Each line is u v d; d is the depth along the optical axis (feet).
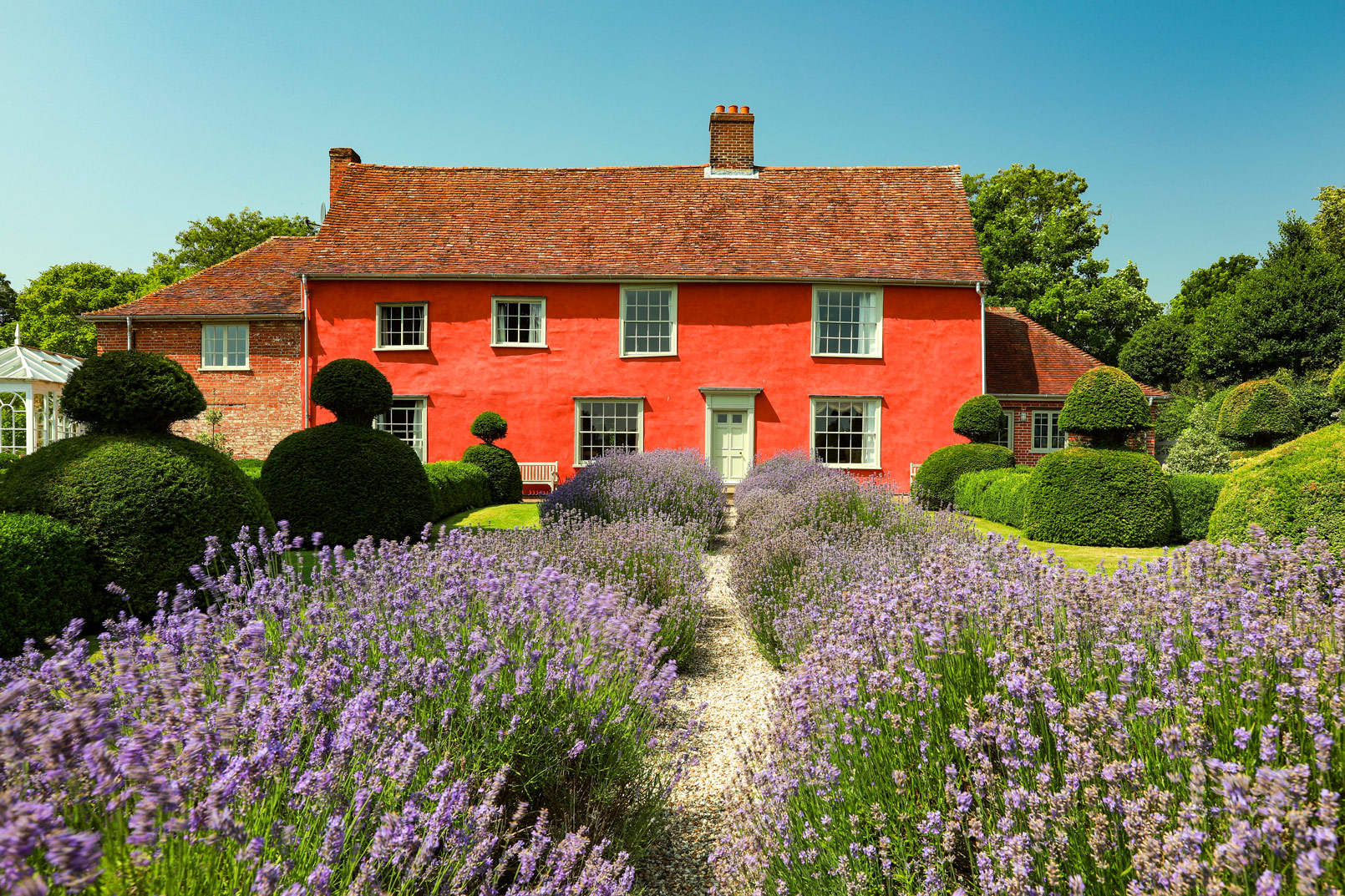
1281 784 4.22
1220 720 6.75
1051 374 61.98
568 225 60.70
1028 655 7.66
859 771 7.80
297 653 8.40
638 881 8.79
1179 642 8.29
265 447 57.57
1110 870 5.50
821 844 7.17
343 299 56.90
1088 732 6.63
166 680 5.61
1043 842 5.65
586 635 10.30
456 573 11.45
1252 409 55.98
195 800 4.98
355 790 6.12
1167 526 32.32
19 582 15.44
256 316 57.47
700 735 12.96
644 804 9.39
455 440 56.59
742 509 32.81
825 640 11.32
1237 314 87.71
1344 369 23.08
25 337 121.29
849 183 63.52
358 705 6.57
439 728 7.93
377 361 56.75
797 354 56.65
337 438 30.89
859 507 27.07
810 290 56.65
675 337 56.80
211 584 11.80
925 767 7.49
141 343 59.00
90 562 17.78
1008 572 11.62
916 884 6.61
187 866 4.57
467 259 57.57
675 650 16.42
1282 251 100.27
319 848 5.33
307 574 18.86
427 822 5.88
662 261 57.52
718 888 8.18
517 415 56.75
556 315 57.00
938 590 10.03
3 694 3.91
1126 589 9.75
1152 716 6.40
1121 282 102.32
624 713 9.60
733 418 57.16
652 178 64.54
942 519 25.73
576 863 7.49
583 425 57.11
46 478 18.34
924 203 61.93
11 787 4.36
